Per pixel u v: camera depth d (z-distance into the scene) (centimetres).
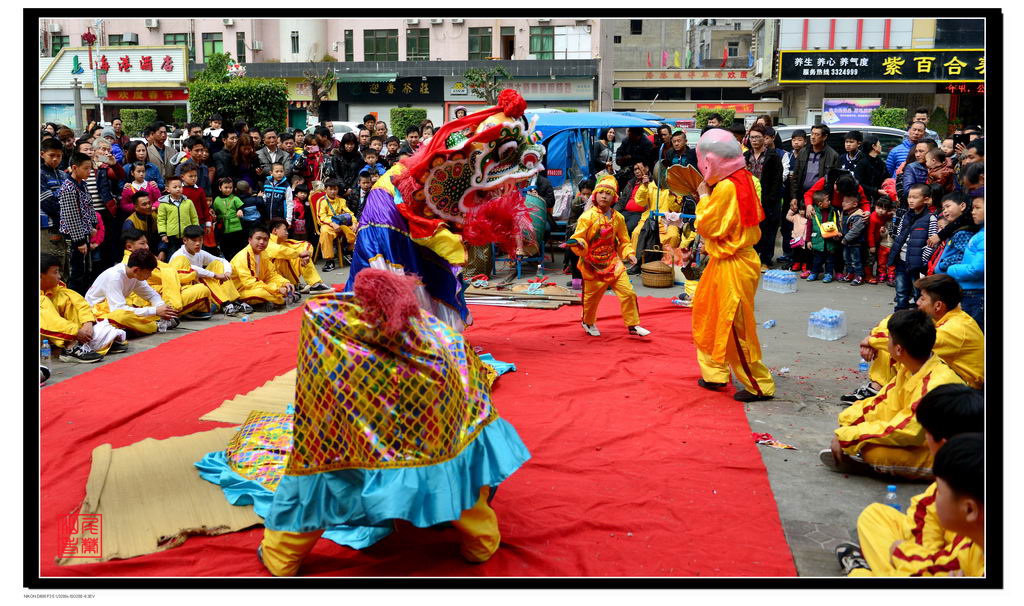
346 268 1234
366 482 339
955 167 1030
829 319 791
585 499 439
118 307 773
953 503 304
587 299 794
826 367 701
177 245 1007
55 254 827
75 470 474
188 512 416
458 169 598
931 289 519
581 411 582
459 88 3231
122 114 2977
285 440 480
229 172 1171
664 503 435
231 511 418
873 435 461
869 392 591
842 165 1130
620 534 404
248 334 803
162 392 616
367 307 338
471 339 790
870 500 448
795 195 1152
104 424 544
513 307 930
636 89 4044
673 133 1158
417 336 344
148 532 397
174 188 995
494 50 3350
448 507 338
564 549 389
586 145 1358
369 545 392
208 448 495
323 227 1201
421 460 339
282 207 1179
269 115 2158
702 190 604
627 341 784
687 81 4009
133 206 1009
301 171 1288
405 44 3409
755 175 1154
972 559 324
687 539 398
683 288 1052
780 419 575
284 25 3450
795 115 2758
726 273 596
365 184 1234
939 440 344
